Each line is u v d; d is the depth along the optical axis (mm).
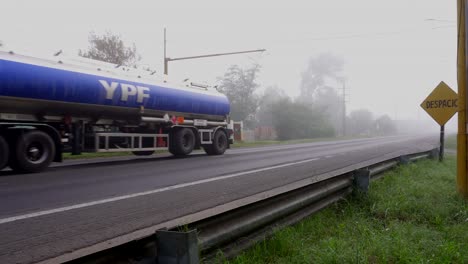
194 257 2979
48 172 10531
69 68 11453
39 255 3988
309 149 23062
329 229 5152
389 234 4824
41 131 10500
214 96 18094
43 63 10711
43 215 5621
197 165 12664
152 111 14469
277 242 4254
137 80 13945
